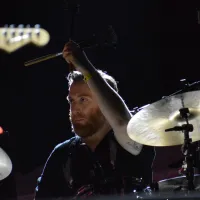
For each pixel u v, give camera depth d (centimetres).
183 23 2428
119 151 1286
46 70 2447
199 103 1231
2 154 1388
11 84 2442
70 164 1314
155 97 2394
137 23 2469
